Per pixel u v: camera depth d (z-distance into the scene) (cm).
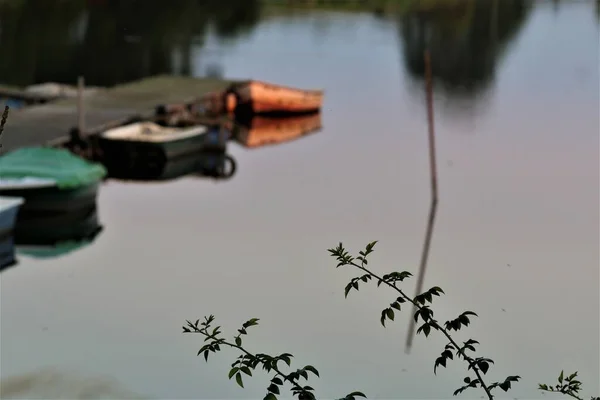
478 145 3625
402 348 1719
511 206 2811
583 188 3042
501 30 6712
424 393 1547
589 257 2345
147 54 5275
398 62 5375
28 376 1547
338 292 2009
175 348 1689
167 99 3766
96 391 1481
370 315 1875
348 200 2828
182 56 5256
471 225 2614
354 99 4494
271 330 1781
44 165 2566
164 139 3089
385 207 2773
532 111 4275
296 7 7094
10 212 2298
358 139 3759
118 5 6625
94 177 2623
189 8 6738
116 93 3847
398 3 7494
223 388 1535
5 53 5141
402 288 2072
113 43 5512
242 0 7106
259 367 1619
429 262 2281
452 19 6994
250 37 5888
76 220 2589
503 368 1658
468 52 5788
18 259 2259
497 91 4756
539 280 2162
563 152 3528
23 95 3803
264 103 4106
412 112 4234
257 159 3428
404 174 3177
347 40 5969
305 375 721
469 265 2261
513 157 3438
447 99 4538
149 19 6269
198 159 3297
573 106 4412
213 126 3359
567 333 1823
